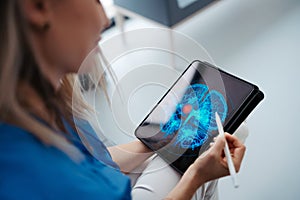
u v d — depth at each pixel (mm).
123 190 655
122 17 2209
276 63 1861
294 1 2275
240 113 873
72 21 554
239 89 901
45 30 525
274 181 1342
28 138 537
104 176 654
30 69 527
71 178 561
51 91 632
